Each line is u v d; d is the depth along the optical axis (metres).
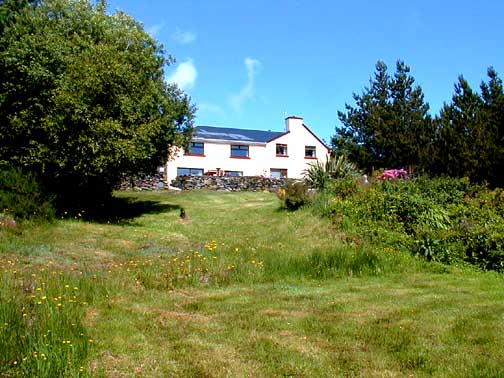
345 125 33.53
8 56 15.17
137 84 16.31
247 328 6.41
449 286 9.10
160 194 25.41
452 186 16.34
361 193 15.71
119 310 7.04
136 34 18.75
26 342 5.19
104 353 5.41
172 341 5.88
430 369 5.07
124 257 10.88
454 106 25.25
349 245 12.27
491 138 22.09
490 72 24.53
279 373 5.00
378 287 8.99
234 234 14.95
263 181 29.28
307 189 17.42
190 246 12.58
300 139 36.88
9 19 17.33
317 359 5.35
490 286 9.10
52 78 15.27
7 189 13.63
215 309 7.34
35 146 15.06
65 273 8.49
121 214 18.53
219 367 5.13
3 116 15.36
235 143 34.75
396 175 19.02
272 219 16.36
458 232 11.95
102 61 15.45
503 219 13.75
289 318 6.85
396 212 13.95
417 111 30.28
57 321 5.79
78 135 14.76
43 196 14.49
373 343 5.85
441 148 23.89
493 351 5.52
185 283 8.98
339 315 7.01
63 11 17.98
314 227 14.23
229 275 9.49
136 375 4.89
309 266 10.21
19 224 12.73
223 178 28.91
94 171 15.46
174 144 20.09
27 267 8.99
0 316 5.66
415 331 6.25
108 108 15.33
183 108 20.41
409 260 11.23
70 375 4.74
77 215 16.19
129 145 15.20
